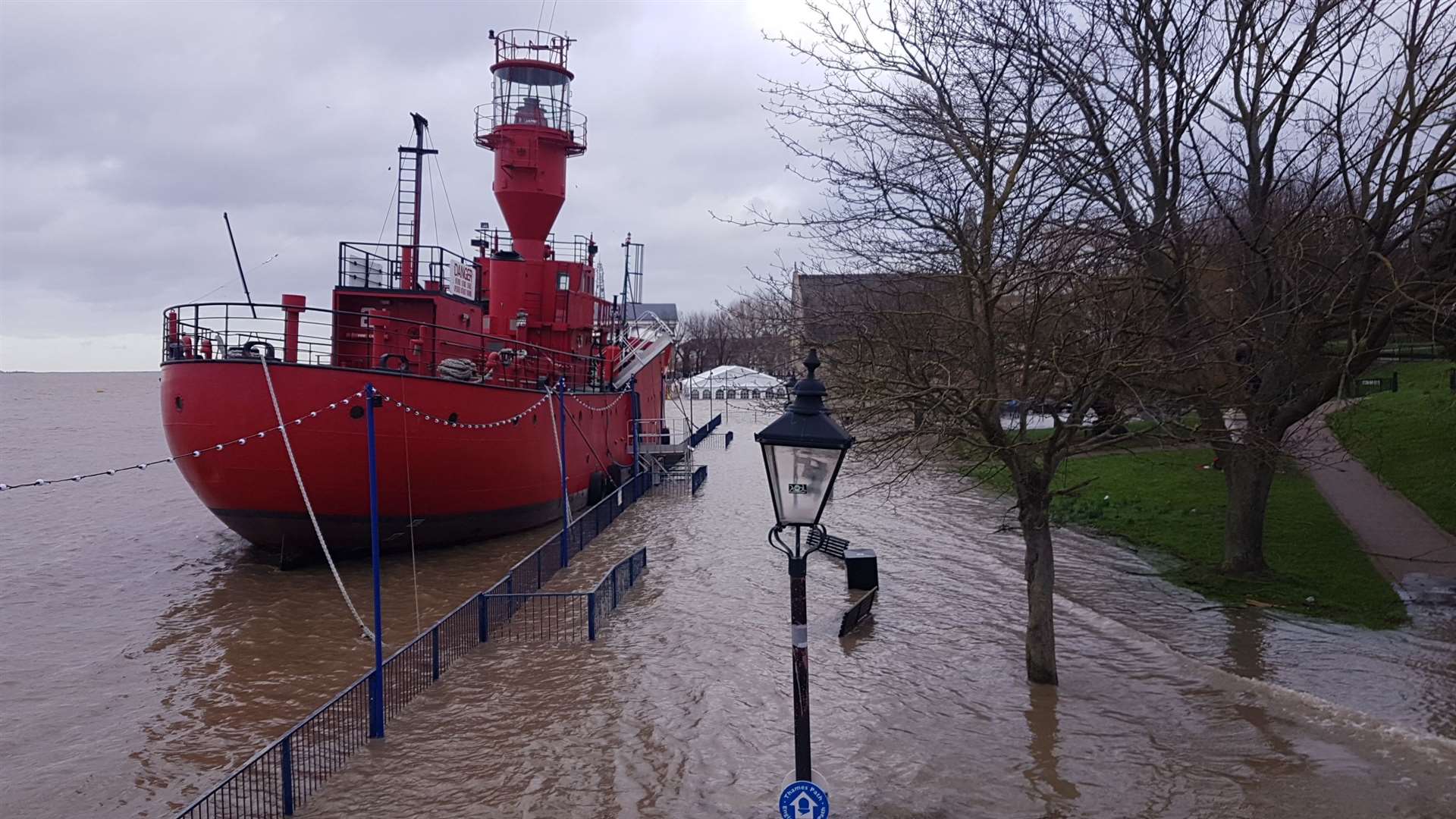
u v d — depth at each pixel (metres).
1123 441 12.59
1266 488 18.66
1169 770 10.56
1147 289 14.15
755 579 20.14
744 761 11.11
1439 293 14.84
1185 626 15.94
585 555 22.72
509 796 10.21
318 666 14.70
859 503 30.73
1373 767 10.41
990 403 12.30
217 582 20.14
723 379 73.62
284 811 9.71
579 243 36.19
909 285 16.42
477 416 21.41
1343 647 14.58
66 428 75.06
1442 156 14.77
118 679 14.11
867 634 16.08
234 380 18.80
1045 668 13.37
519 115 31.45
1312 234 15.91
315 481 19.31
